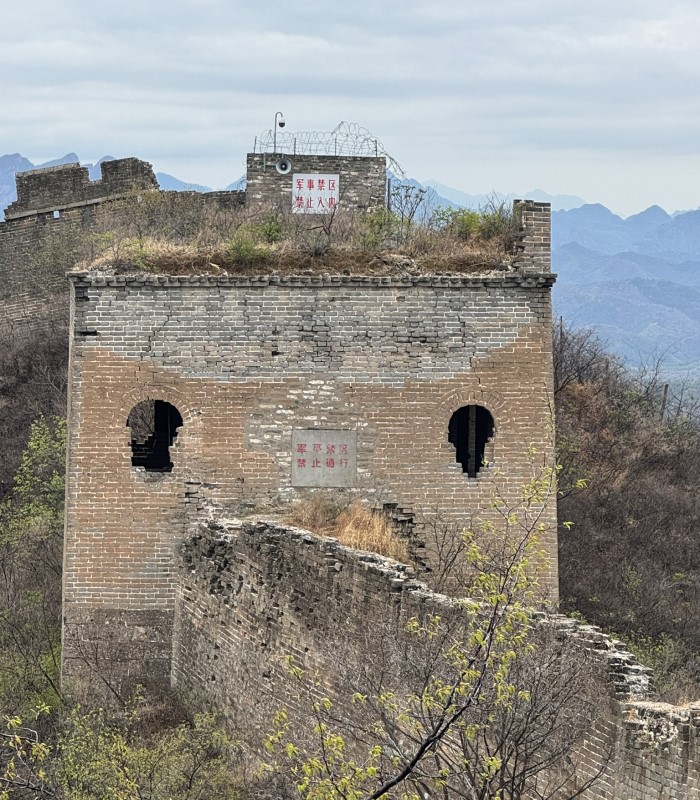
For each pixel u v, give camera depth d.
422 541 34.56
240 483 34.62
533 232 34.81
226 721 31.42
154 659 34.69
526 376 34.72
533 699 19.67
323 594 27.78
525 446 34.72
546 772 20.84
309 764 18.41
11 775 23.61
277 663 29.23
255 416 34.62
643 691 20.16
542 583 34.16
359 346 34.59
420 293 34.59
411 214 39.72
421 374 34.66
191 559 34.09
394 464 34.69
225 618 31.92
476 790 18.88
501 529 34.03
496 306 34.66
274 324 34.59
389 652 23.80
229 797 27.77
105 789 26.19
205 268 35.00
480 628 19.69
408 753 22.42
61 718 31.92
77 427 34.53
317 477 34.66
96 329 34.47
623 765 19.59
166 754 28.02
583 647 21.06
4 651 37.53
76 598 34.69
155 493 34.66
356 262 35.50
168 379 34.56
